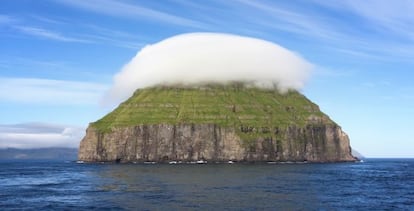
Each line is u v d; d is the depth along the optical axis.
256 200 87.50
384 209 77.25
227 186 118.75
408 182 137.00
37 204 82.75
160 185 122.25
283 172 197.62
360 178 155.75
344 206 80.12
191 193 100.44
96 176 167.00
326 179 149.00
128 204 82.00
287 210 75.00
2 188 114.38
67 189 110.69
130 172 197.50
